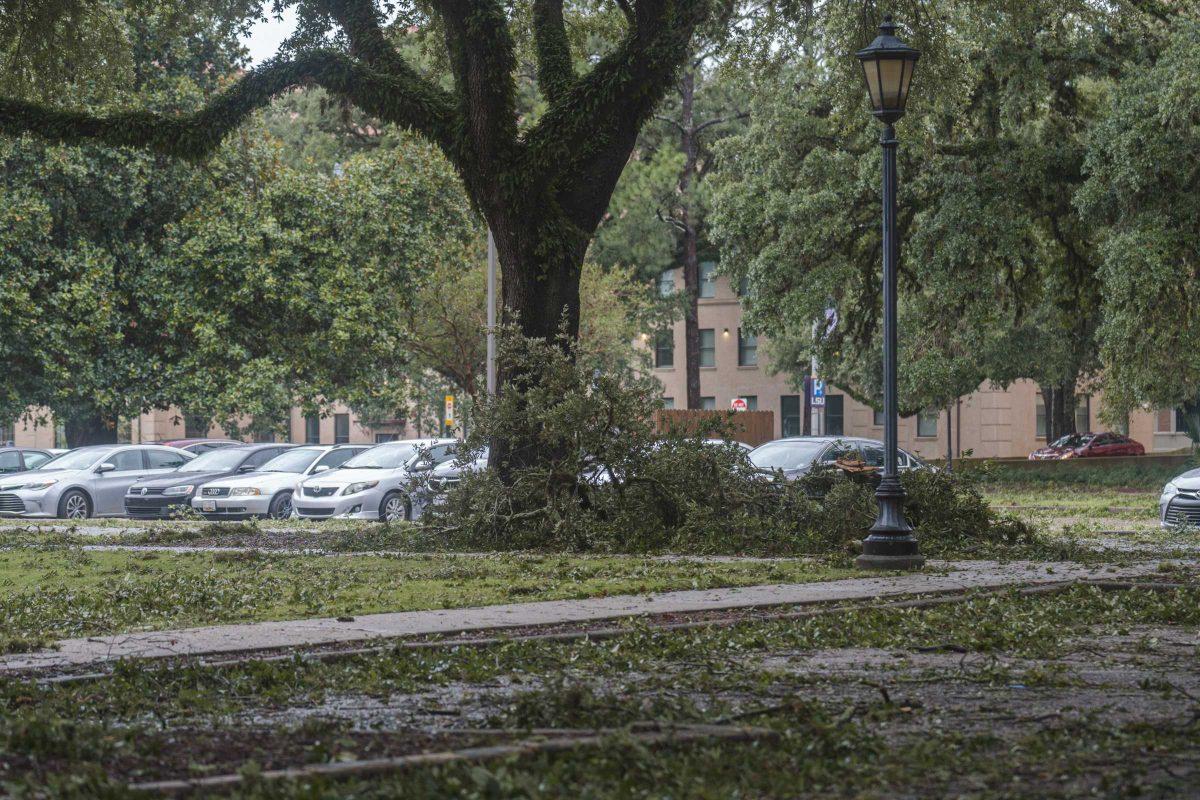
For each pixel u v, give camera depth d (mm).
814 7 24062
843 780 5059
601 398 18469
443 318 46969
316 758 5348
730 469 18672
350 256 40188
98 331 36406
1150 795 4801
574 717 6035
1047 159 29562
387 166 41969
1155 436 70562
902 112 15172
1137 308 27906
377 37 20234
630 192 52969
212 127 20422
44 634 9633
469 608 11031
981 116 30656
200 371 37875
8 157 35375
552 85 19891
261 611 11086
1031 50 28312
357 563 16016
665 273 68438
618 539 18094
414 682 7402
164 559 16828
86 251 36312
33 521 27547
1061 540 18906
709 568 14734
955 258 29781
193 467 31109
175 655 8383
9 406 37031
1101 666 7930
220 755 5477
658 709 6156
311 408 40156
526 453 19188
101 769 4863
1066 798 4770
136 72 37938
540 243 19562
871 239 33188
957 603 11133
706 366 69875
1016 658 8281
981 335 31391
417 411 59688
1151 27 29328
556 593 12141
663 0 19125
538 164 19391
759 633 9219
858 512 17984
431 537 18844
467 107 19547
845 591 12125
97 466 31047
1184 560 15844
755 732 5617
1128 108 27156
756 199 33094
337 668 7859
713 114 55594
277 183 39469
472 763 5027
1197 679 7406
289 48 20500
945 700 6738
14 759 5285
